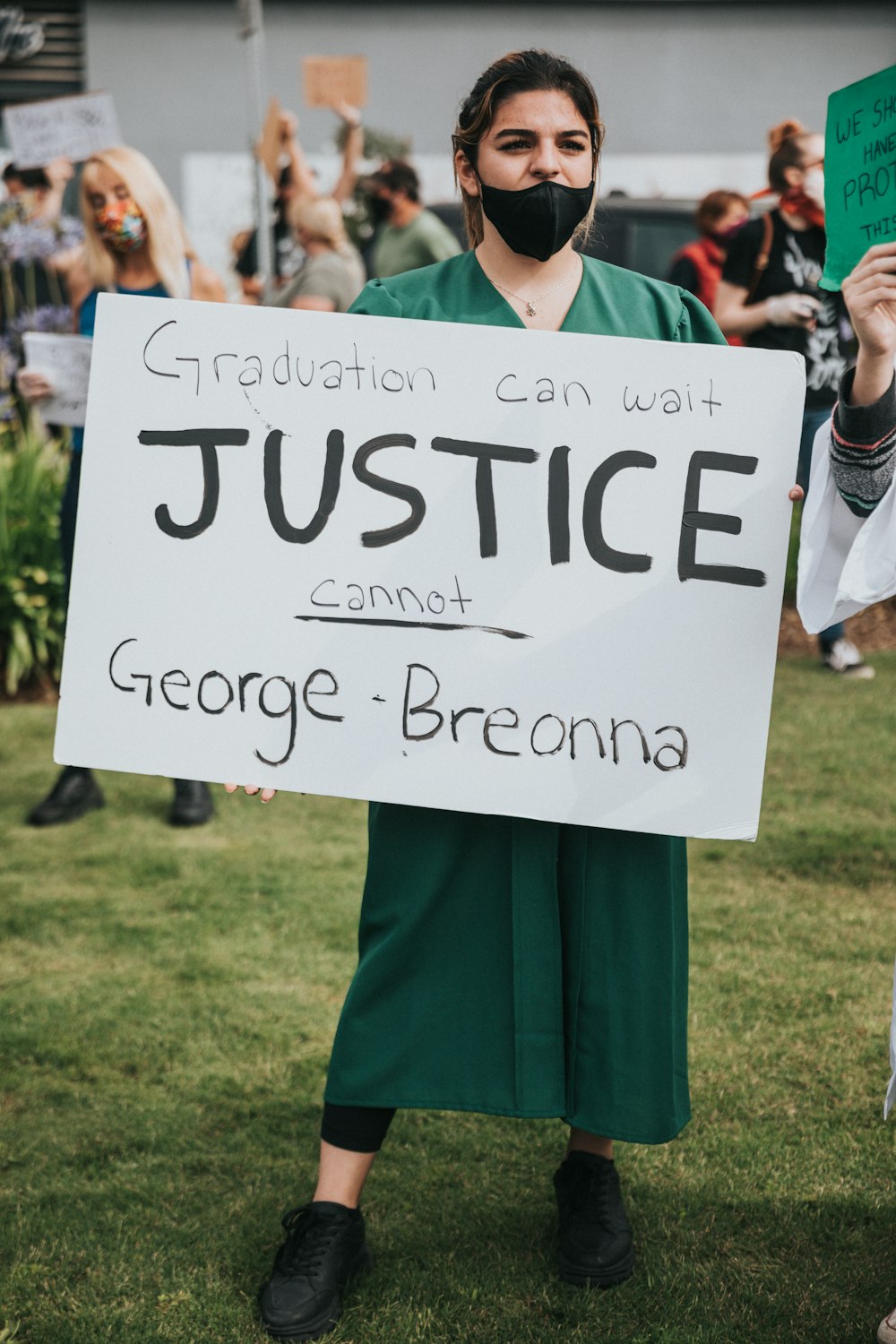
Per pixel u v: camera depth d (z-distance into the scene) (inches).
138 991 126.8
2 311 351.3
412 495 81.5
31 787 190.9
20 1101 108.7
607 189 415.5
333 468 81.9
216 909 146.0
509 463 80.7
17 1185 97.8
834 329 231.3
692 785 81.4
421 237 273.7
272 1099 109.0
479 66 404.8
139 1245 91.3
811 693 222.4
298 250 327.3
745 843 160.2
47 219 346.3
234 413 82.2
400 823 83.7
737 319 231.3
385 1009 85.0
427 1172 100.0
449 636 81.7
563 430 80.4
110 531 83.5
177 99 410.9
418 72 405.4
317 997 125.5
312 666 82.7
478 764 81.9
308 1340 82.2
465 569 81.4
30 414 307.7
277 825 174.9
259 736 83.4
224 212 415.2
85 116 271.4
